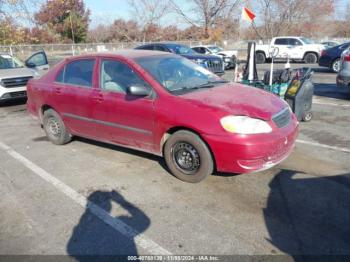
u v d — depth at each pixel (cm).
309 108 646
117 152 518
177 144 397
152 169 448
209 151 377
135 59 451
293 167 438
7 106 933
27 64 1016
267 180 403
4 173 459
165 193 383
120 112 443
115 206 360
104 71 473
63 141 562
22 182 428
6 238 312
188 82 447
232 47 3262
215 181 405
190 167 395
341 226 309
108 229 320
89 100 482
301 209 339
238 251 282
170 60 481
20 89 904
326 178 404
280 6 2948
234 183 398
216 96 400
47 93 551
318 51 1917
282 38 2000
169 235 307
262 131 355
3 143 593
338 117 688
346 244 285
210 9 3675
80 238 309
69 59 533
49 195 391
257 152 350
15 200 383
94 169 459
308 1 3059
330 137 558
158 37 4028
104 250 291
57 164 484
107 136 481
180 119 381
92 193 391
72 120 525
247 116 358
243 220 324
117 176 433
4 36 1605
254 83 689
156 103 404
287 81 672
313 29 3238
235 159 356
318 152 490
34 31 2589
